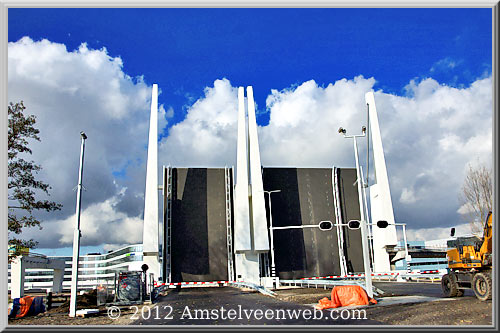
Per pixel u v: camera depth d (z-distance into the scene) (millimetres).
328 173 47594
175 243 43531
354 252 46719
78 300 26688
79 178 19078
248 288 36500
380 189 45531
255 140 47156
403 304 16938
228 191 45125
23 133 25250
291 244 45406
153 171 44219
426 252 64938
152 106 46531
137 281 22781
